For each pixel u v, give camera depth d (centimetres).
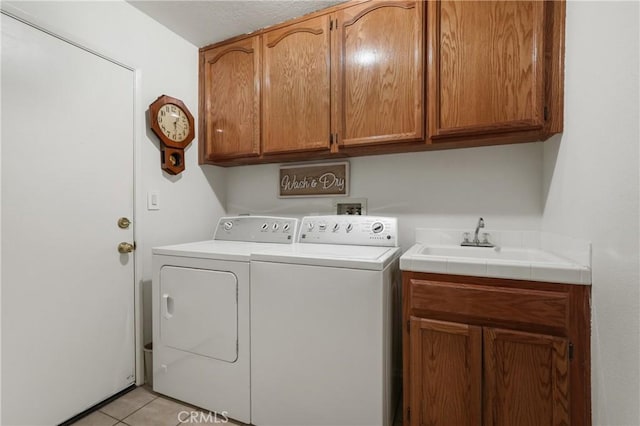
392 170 195
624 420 85
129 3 172
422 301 125
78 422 146
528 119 132
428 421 124
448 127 145
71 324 147
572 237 121
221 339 149
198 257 155
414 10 152
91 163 155
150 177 185
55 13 139
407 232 191
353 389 125
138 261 178
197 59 218
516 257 156
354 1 166
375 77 161
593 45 104
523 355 112
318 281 131
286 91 186
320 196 216
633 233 81
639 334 78
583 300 106
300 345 134
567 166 126
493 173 171
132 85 175
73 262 147
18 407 128
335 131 172
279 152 189
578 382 106
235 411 146
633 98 82
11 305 126
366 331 124
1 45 122
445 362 122
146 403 161
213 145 213
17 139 127
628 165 84
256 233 193
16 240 128
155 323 168
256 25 192
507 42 135
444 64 146
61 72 142
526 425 111
